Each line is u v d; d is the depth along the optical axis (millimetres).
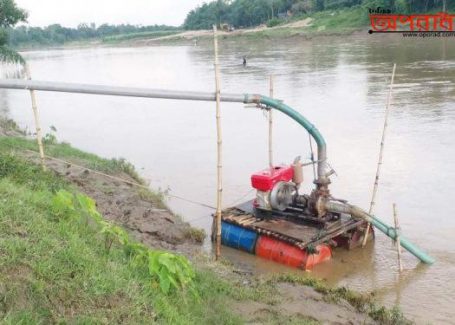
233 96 11016
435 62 38688
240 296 7699
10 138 16891
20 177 9984
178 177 16891
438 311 8945
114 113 30422
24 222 5961
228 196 14844
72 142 23016
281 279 9117
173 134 23609
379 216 12992
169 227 11812
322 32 71562
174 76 46219
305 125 11680
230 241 11664
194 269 8070
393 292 9688
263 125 24062
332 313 7723
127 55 87000
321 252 10852
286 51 61344
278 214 11719
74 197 8359
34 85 10617
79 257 5617
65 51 127375
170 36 119438
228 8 103812
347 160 17547
